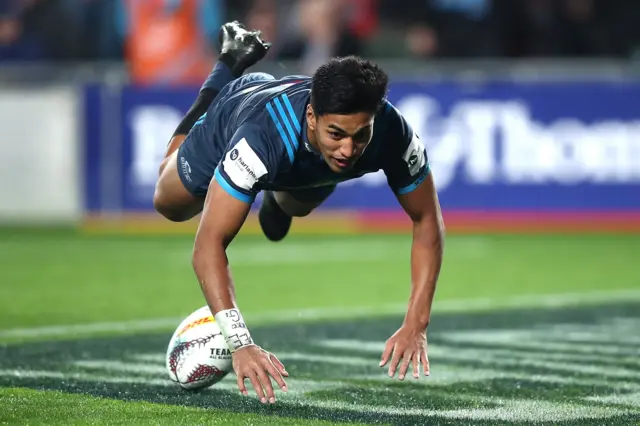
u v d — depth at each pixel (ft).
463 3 158.20
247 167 42.24
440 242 46.60
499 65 137.69
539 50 156.56
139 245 126.00
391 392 49.80
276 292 90.43
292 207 57.26
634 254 119.03
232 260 113.39
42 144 136.15
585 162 135.54
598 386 51.62
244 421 42.50
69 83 135.74
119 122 135.13
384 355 43.75
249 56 55.57
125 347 62.85
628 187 135.54
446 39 155.33
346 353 61.72
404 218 138.21
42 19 154.51
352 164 41.73
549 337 68.13
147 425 41.73
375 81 40.16
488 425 42.65
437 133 135.23
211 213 41.96
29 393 48.37
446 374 54.90
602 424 43.04
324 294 89.51
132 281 96.73
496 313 79.20
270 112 43.62
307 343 65.46
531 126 135.13
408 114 134.82
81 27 154.10
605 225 136.15
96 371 54.65
